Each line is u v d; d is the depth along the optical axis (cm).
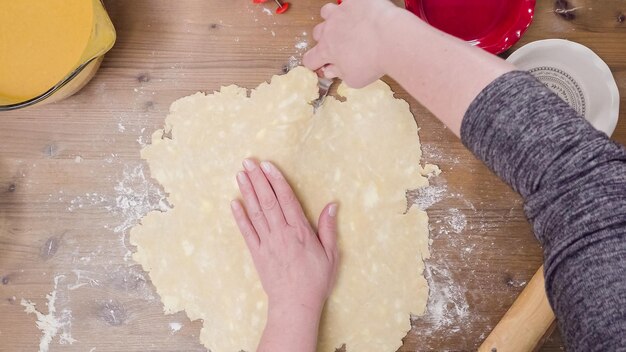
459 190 88
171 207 88
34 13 83
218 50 88
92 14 76
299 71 87
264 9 88
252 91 88
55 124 88
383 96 88
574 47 84
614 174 53
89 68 81
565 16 87
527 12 82
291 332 82
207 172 88
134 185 88
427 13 84
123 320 88
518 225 88
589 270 52
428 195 88
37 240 88
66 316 88
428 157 88
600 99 85
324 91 87
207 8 88
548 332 83
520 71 57
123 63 88
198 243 88
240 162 88
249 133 88
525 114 55
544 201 55
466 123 58
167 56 88
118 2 87
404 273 88
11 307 88
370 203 88
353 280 88
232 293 88
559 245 54
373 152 88
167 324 88
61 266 88
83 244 88
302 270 83
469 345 87
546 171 54
